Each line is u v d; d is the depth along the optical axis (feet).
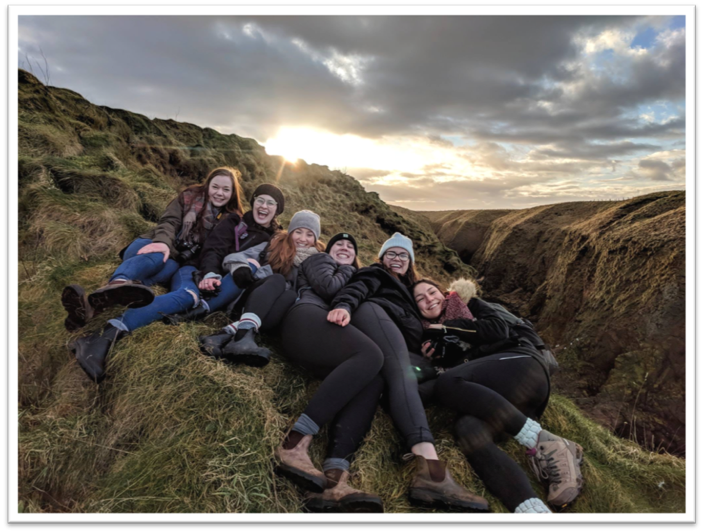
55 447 6.26
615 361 25.76
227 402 6.62
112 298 6.93
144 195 15.53
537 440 6.93
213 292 8.34
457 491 6.09
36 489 5.94
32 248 10.89
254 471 5.96
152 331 7.55
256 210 9.78
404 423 6.40
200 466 5.85
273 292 7.87
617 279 33.58
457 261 45.01
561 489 6.64
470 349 7.95
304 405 7.51
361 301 7.84
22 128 15.58
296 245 9.09
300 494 6.09
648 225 34.45
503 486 6.23
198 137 29.91
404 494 6.46
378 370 6.77
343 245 9.12
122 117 24.70
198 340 7.67
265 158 35.47
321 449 6.81
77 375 7.32
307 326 7.32
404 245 9.53
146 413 6.56
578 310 39.52
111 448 6.49
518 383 7.33
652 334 26.11
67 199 12.80
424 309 8.55
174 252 9.05
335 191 40.68
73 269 10.31
